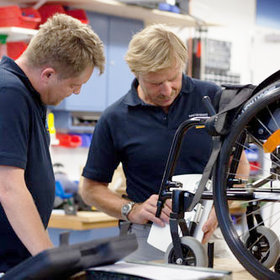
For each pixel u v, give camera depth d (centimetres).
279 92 160
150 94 222
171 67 213
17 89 167
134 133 235
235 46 602
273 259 185
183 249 176
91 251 124
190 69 502
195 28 527
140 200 238
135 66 214
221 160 171
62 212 399
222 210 171
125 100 239
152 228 207
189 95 235
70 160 493
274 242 186
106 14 471
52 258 113
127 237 134
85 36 175
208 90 237
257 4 605
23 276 115
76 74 175
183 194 176
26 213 162
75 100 451
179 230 186
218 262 203
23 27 398
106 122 240
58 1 430
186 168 231
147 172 235
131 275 120
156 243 204
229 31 596
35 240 160
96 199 245
